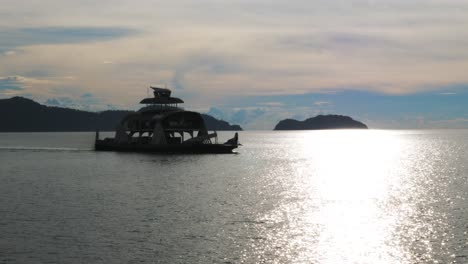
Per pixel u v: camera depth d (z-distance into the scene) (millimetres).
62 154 144750
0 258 34531
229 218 46781
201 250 36281
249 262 33875
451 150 181125
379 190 69000
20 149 176375
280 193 64688
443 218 46719
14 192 63969
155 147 135625
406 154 162375
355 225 44312
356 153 170875
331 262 34125
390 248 36969
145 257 34750
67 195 61031
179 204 54188
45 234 40500
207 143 137625
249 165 108250
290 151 179750
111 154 139750
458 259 34125
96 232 41094
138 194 61906
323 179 84250
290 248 37031
